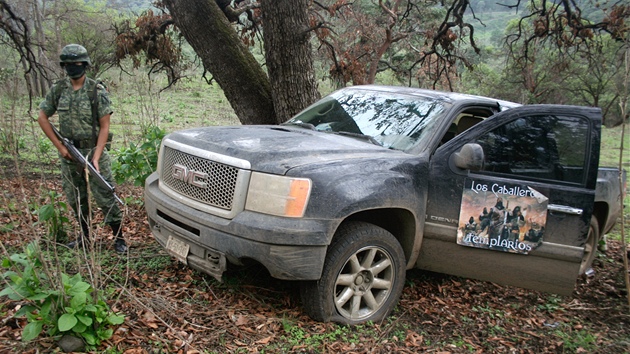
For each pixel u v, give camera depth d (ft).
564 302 16.29
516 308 15.23
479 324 13.65
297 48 23.47
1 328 10.38
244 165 11.17
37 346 9.71
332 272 11.43
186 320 11.45
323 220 10.86
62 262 13.30
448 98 14.92
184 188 12.36
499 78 89.92
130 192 22.91
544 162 13.43
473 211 12.92
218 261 11.41
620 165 12.30
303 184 10.81
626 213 30.76
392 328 12.38
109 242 16.06
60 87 14.12
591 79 74.84
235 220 10.96
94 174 13.91
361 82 30.94
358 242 11.71
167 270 14.28
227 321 11.60
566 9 31.78
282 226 10.62
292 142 12.50
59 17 97.30
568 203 12.95
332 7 33.91
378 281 12.46
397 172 12.32
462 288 15.97
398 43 55.01
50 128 13.89
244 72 25.40
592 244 18.38
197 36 25.05
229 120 61.11
